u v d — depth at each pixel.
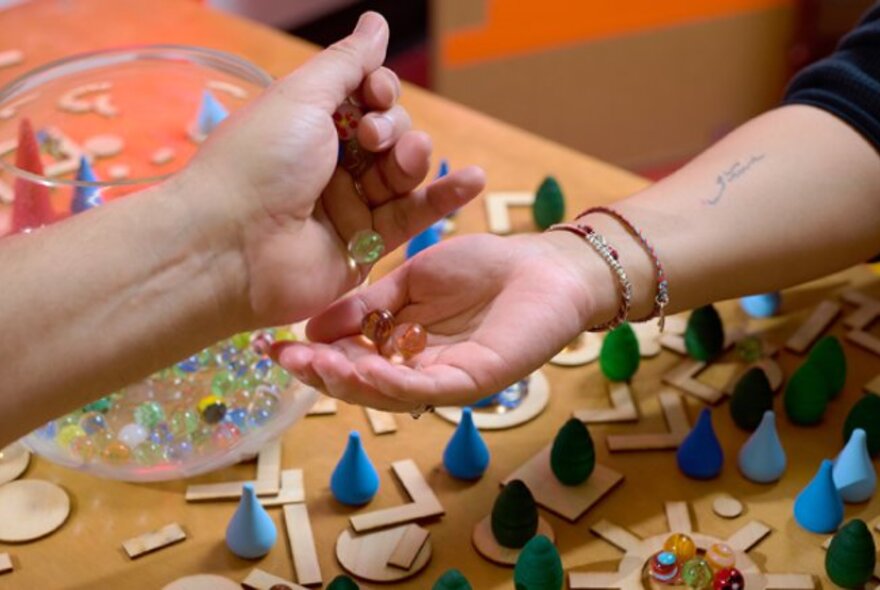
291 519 0.85
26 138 0.97
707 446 0.86
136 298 0.75
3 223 0.90
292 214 0.76
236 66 1.01
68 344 0.74
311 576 0.81
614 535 0.84
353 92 0.79
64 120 1.07
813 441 0.90
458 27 1.85
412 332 0.79
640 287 0.87
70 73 1.04
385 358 0.80
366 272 0.82
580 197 1.09
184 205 0.75
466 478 0.87
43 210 0.89
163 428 0.86
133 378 0.76
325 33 2.66
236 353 0.91
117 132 1.08
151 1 1.35
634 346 0.93
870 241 0.94
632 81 1.95
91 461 0.85
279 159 0.75
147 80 1.05
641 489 0.87
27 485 0.87
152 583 0.81
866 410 0.88
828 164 0.93
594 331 0.88
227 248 0.75
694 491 0.87
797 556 0.83
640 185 1.10
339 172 0.80
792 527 0.84
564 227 0.87
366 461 0.85
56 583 0.81
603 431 0.91
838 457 0.86
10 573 0.82
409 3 2.79
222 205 0.75
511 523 0.82
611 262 0.85
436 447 0.90
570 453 0.85
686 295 0.89
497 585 0.81
